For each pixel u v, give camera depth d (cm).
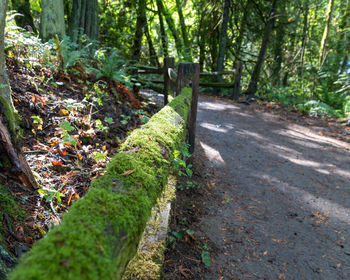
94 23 653
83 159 266
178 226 284
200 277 232
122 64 586
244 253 271
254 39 1327
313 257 271
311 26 1415
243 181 418
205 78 1142
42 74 353
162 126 187
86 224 72
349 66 1120
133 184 104
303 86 1012
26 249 151
